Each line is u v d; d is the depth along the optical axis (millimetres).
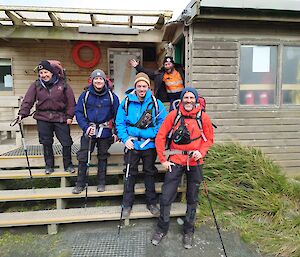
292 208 3576
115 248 2938
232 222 3361
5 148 4801
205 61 4492
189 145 2867
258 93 4699
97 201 3898
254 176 3828
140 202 3830
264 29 4566
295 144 4766
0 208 3703
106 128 3404
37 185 4211
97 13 5191
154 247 2957
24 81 7043
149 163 3285
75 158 4242
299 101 4797
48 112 3598
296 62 4738
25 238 3127
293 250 2881
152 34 5871
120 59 7293
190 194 2965
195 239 3111
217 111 4586
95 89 3281
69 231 3262
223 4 3977
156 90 4457
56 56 7098
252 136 4676
